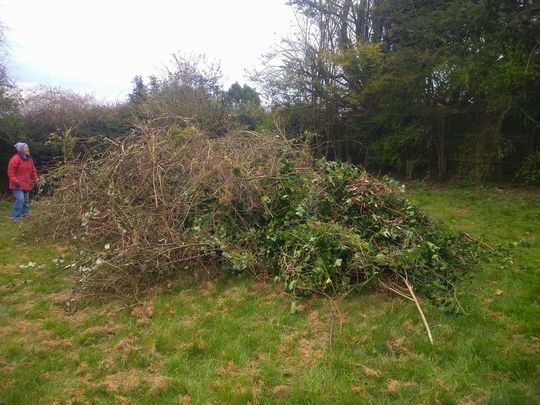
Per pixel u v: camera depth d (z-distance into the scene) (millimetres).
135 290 4871
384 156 15492
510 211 9180
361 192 5730
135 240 5125
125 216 5734
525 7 11672
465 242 6098
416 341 3705
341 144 17031
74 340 3941
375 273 4500
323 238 4758
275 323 4160
